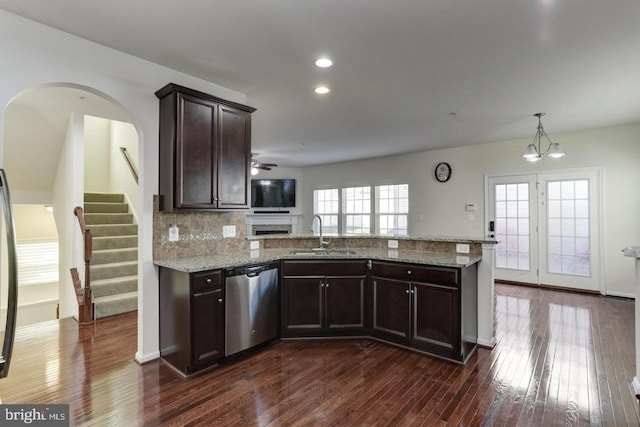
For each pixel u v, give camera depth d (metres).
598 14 2.18
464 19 2.24
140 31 2.41
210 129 3.03
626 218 4.99
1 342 3.28
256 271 3.09
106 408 2.20
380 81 3.33
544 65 2.95
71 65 2.46
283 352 3.10
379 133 5.51
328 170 8.84
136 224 5.60
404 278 3.17
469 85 3.43
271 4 2.08
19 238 6.63
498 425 2.05
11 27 2.21
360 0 2.04
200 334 2.67
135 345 3.23
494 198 6.20
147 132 2.89
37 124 4.12
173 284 2.80
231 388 2.46
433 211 6.94
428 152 7.02
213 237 3.39
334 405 2.25
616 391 2.43
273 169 9.30
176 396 2.35
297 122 4.83
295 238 4.00
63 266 4.49
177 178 2.80
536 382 2.56
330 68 3.03
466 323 2.96
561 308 4.50
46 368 2.75
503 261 6.12
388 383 2.54
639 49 2.65
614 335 3.52
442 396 2.37
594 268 5.26
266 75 3.17
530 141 5.79
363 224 8.18
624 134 4.98
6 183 1.92
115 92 2.69
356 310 3.41
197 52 2.72
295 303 3.36
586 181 5.30
